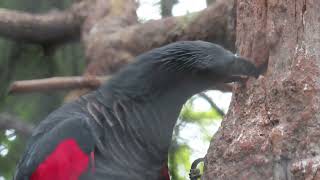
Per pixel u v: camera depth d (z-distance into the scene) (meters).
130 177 5.33
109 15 8.48
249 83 5.33
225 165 5.25
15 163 8.70
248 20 5.46
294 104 5.09
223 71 5.18
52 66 8.87
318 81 5.07
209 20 7.62
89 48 8.11
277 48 5.26
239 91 5.38
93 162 5.22
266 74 5.29
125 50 7.97
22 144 8.71
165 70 5.31
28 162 5.34
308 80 5.08
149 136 5.39
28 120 8.72
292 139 5.03
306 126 5.02
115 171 5.28
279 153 5.04
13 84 6.97
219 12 7.58
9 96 8.83
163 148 5.46
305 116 5.03
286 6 5.25
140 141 5.38
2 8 8.95
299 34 5.19
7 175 8.71
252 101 5.29
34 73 8.86
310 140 4.98
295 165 4.97
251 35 5.42
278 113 5.14
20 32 8.56
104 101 5.45
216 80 5.25
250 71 5.22
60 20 8.60
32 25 8.52
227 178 5.21
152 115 5.39
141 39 7.93
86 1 8.70
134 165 5.36
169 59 5.29
